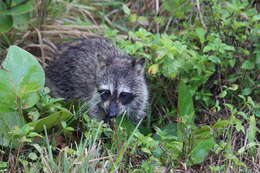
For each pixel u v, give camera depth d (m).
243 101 7.31
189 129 6.17
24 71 6.08
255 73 7.56
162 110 7.75
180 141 6.32
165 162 5.96
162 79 7.76
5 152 6.13
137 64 7.27
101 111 7.19
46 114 6.44
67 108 6.92
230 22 7.74
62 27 8.62
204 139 6.17
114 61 7.31
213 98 7.67
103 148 6.32
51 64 8.00
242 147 6.28
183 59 7.16
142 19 8.41
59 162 5.56
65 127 6.02
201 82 7.43
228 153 6.09
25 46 8.34
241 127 6.16
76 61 7.69
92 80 7.33
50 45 8.46
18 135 5.75
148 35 7.65
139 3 9.47
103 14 8.98
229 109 7.26
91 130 6.26
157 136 6.83
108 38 8.33
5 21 7.46
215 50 7.30
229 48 7.23
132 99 7.23
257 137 7.02
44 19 8.52
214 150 6.20
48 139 6.30
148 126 7.48
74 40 8.22
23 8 7.31
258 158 6.40
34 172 5.54
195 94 7.46
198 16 8.23
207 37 7.59
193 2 8.34
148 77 7.82
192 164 6.17
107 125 6.51
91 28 8.76
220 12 7.86
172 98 7.77
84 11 9.18
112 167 5.57
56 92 7.79
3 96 6.02
